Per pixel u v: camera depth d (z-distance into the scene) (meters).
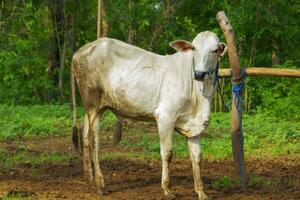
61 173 10.10
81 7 24.80
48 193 8.44
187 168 10.55
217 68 7.91
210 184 9.14
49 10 24.36
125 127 16.14
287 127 14.68
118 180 9.43
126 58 8.47
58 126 16.34
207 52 7.61
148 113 8.30
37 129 15.24
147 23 20.22
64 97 24.25
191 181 9.37
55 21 24.31
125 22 20.03
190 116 8.11
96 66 8.58
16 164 11.04
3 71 25.00
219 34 19.97
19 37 25.75
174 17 21.94
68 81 24.83
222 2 20.97
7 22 25.41
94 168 8.62
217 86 8.80
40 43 24.92
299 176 9.92
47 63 25.16
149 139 14.02
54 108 19.61
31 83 24.34
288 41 20.22
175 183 9.22
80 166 10.75
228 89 18.80
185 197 8.25
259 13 19.09
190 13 22.02
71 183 9.20
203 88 7.91
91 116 8.77
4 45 25.23
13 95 24.75
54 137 14.83
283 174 10.06
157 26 21.36
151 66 8.29
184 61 8.05
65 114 18.41
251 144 13.02
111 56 8.52
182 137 14.02
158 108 8.16
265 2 19.17
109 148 13.02
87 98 8.74
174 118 8.08
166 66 8.21
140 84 8.25
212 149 12.23
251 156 11.91
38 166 10.80
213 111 18.94
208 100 7.97
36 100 24.55
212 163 11.04
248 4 18.91
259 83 19.20
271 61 20.88
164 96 8.11
